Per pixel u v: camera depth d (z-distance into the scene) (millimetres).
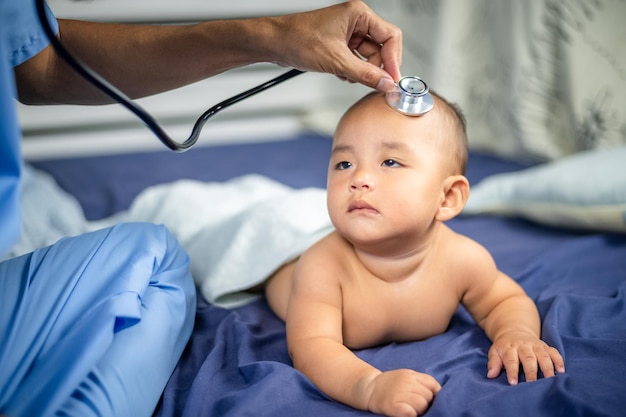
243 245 1199
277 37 958
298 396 833
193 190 1477
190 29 1023
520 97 2111
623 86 1938
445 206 952
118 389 754
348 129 912
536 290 1195
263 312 1139
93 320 775
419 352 946
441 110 944
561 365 871
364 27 967
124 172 1989
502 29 2172
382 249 915
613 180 1407
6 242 637
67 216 1415
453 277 983
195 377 885
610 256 1317
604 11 1954
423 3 2328
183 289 1011
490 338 981
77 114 2314
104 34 1050
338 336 919
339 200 889
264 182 1566
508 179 1598
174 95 2402
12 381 709
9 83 612
